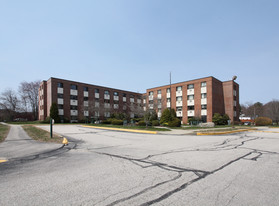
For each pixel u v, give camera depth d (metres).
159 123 28.31
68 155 6.53
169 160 5.66
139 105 35.75
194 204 2.82
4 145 8.86
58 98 39.75
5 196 3.14
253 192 3.28
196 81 37.91
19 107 56.56
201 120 33.28
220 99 38.12
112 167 4.91
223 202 2.89
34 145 8.84
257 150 7.40
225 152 6.96
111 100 50.72
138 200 2.97
